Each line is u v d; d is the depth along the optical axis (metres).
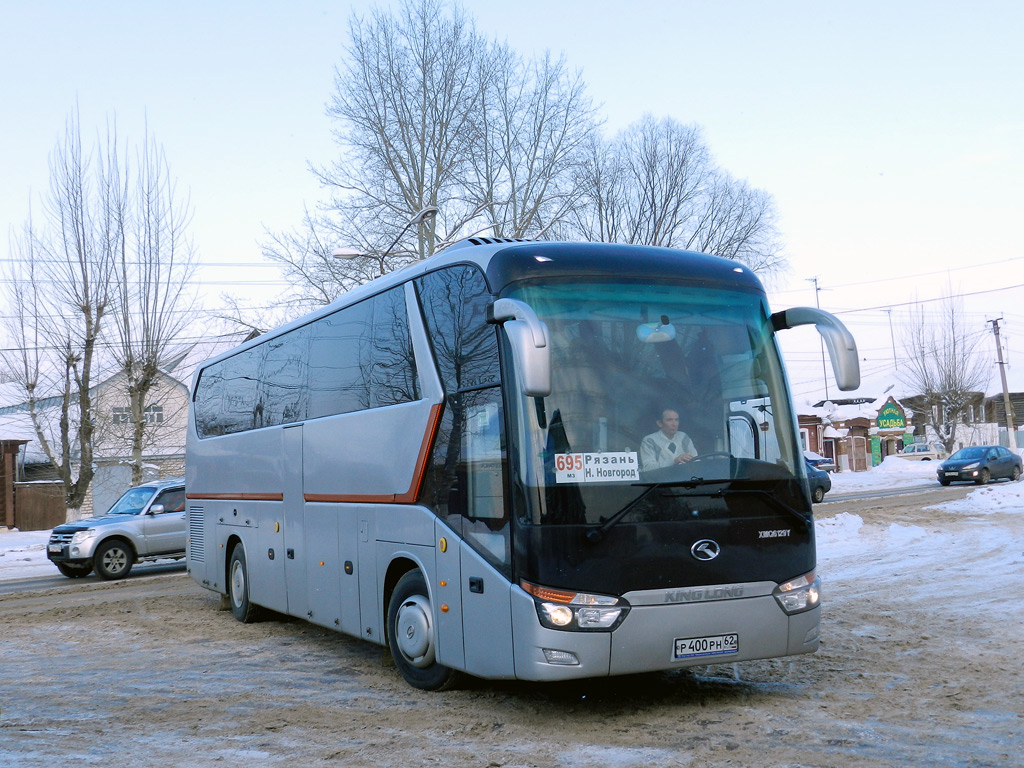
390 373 8.79
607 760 6.00
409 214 39.59
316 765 6.12
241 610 12.72
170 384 39.44
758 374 7.41
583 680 8.28
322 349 10.34
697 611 6.78
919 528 20.80
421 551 8.02
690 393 7.12
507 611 6.82
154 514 19.98
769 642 7.00
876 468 62.09
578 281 7.15
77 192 31.53
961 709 6.90
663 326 7.22
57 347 31.53
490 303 7.21
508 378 6.95
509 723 7.00
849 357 7.11
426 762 6.11
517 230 41.06
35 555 26.67
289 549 10.95
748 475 7.09
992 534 19.25
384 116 40.03
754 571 6.99
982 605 11.32
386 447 8.71
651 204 44.47
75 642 11.69
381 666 9.48
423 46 40.16
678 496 6.86
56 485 38.75
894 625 10.27
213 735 6.94
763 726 6.64
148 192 32.03
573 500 6.63
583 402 6.83
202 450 14.51
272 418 11.70
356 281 39.47
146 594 16.38
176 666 9.84
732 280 7.68
